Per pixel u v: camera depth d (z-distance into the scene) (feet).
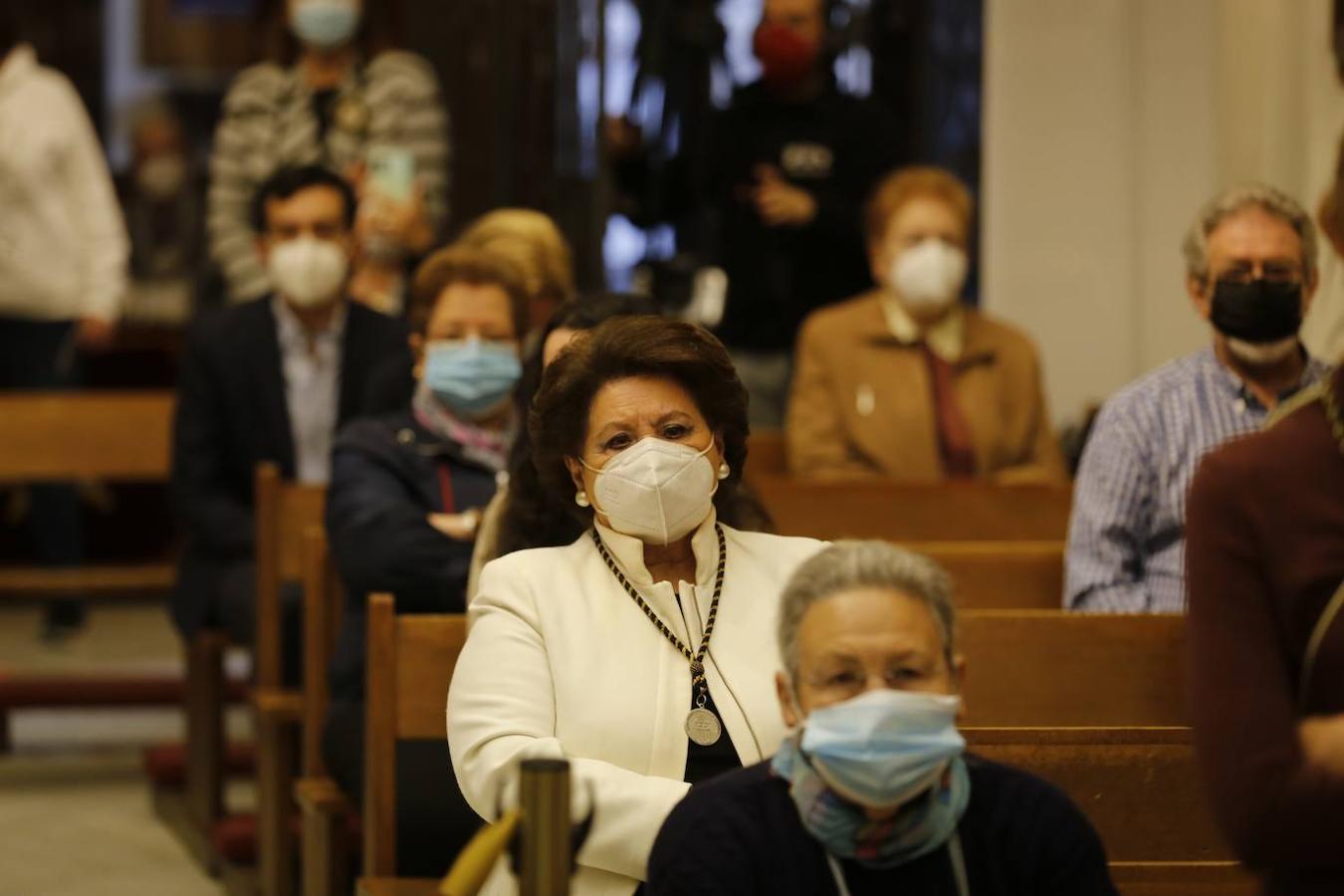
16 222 78.64
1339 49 52.70
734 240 76.69
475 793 29.76
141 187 117.70
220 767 55.52
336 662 42.55
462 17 87.15
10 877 53.57
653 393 31.09
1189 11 71.00
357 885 36.63
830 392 61.31
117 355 94.99
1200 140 71.20
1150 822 31.53
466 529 43.09
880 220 60.39
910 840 23.88
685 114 81.97
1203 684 21.81
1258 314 40.98
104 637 84.69
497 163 86.12
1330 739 21.02
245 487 57.88
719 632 31.17
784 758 24.58
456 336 44.29
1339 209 24.57
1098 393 73.00
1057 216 73.10
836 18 82.84
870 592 23.99
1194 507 22.34
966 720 36.76
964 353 60.85
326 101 74.18
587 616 31.04
